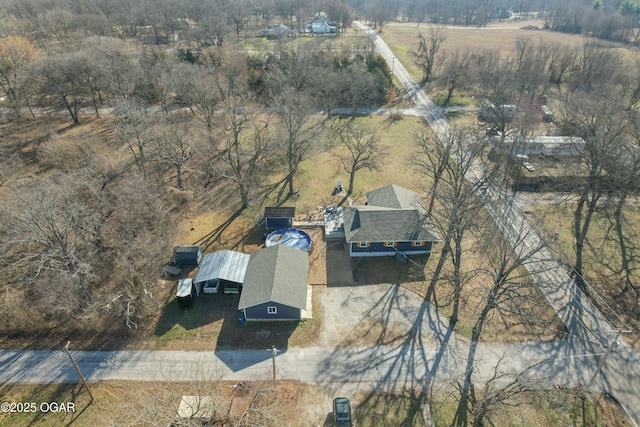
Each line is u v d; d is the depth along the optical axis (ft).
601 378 111.65
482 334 124.47
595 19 502.79
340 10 494.18
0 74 250.57
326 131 241.55
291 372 112.98
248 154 216.74
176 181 198.18
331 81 278.87
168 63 264.11
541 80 308.19
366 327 126.62
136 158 189.47
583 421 101.55
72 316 126.72
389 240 149.59
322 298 136.87
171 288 140.05
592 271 148.56
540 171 208.85
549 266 149.89
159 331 124.88
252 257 145.69
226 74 255.09
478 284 143.23
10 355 117.39
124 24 416.87
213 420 96.02
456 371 113.70
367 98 292.61
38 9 396.37
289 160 185.57
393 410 103.86
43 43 346.13
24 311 129.80
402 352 118.93
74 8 403.13
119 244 152.46
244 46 390.21
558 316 130.52
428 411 102.78
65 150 185.88
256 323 127.75
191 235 164.96
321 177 207.31
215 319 129.18
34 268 142.72
